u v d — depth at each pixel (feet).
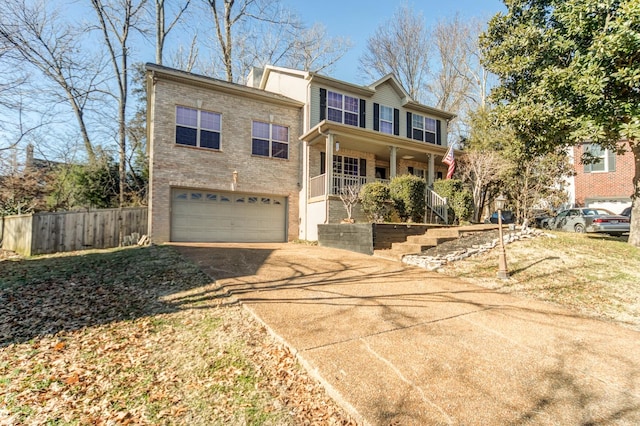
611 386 9.12
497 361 10.39
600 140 25.39
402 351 10.88
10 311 14.73
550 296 17.81
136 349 11.14
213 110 41.68
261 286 18.26
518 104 26.73
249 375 9.53
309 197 45.24
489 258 25.25
